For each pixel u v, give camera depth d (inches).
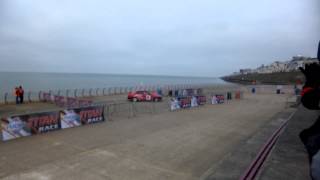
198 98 1315.2
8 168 385.4
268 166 307.0
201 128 708.7
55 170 380.5
